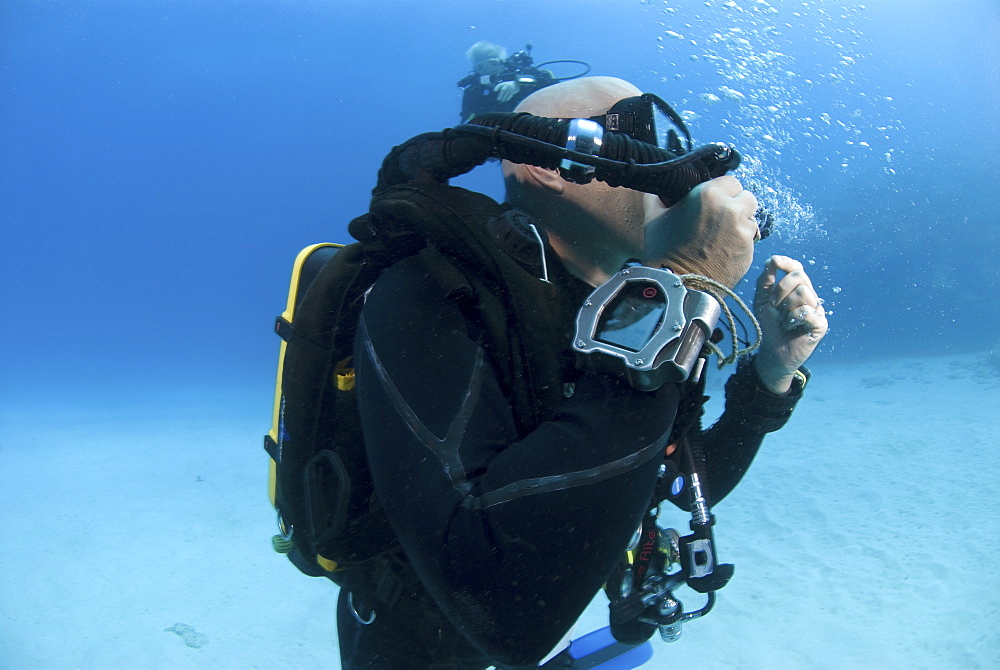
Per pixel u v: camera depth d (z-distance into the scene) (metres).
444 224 0.78
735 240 0.74
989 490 6.12
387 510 0.66
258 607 4.62
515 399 0.77
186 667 3.86
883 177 22.09
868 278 22.83
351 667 1.17
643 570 1.23
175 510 7.04
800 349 1.08
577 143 0.71
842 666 3.54
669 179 0.73
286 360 0.99
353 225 0.94
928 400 11.72
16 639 4.19
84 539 6.13
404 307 0.72
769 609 4.26
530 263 0.79
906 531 5.36
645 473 0.62
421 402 0.65
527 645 0.59
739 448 1.24
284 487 1.01
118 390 28.02
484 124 0.79
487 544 0.57
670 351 0.64
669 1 12.81
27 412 19.23
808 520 5.86
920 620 3.92
